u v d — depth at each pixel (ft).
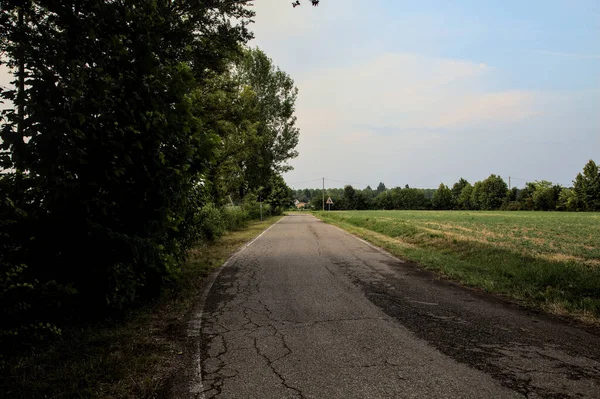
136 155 15.61
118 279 14.79
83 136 13.08
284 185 203.82
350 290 21.97
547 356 11.75
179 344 13.30
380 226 70.28
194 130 20.24
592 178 223.51
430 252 37.06
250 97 56.54
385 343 13.08
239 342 13.46
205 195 25.73
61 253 14.20
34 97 12.32
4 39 13.71
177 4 28.89
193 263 31.60
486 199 317.83
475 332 14.24
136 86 15.52
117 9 15.65
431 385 9.72
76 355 11.78
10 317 11.60
